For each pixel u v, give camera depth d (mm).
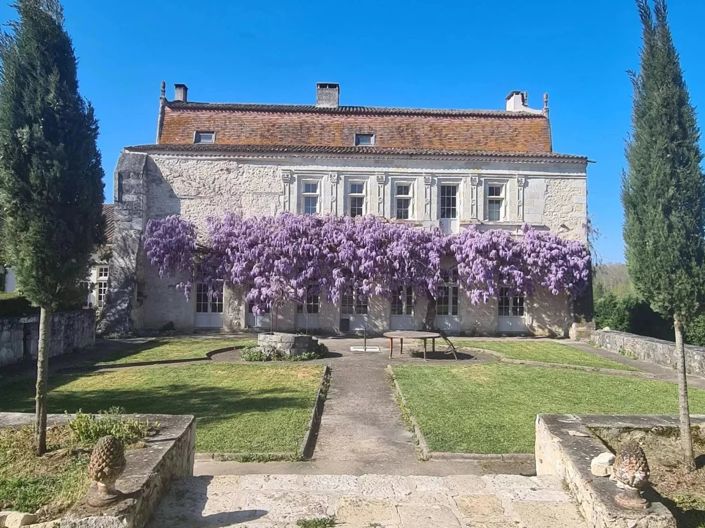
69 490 4848
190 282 23250
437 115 26531
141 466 4859
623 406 10078
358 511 4848
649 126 6340
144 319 23266
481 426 8602
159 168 23766
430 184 24312
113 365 14320
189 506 4898
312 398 10414
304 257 22938
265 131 25297
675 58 6309
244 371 13352
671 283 6094
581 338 22922
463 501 5094
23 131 5871
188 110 25734
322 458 7359
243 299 23547
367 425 9031
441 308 24188
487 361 15625
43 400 5762
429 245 23453
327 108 26719
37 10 6078
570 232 24531
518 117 26562
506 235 23828
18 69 5988
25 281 5934
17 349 14492
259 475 5746
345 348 18531
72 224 6199
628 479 4227
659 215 6125
